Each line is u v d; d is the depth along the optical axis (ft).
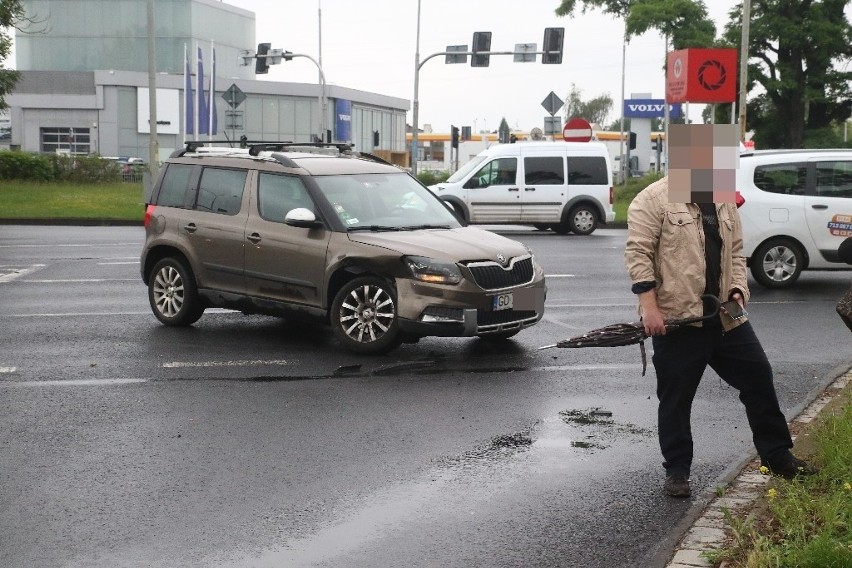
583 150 96.27
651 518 20.20
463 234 38.19
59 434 26.35
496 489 22.09
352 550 18.62
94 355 36.50
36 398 30.17
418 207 40.04
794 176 55.01
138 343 38.78
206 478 22.77
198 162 42.34
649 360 35.86
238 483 22.43
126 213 109.81
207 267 40.93
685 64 171.53
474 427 27.14
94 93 275.18
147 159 278.87
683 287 20.39
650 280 20.47
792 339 40.06
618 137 285.23
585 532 19.48
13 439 25.89
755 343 21.15
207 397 30.35
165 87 277.44
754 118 205.16
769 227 54.65
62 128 277.64
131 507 20.86
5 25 139.13
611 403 29.81
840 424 23.11
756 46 196.95
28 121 276.82
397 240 36.63
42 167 171.53
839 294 53.11
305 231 38.14
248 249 39.58
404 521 20.13
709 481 22.56
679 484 21.39
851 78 193.67
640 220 20.61
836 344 39.01
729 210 20.76
